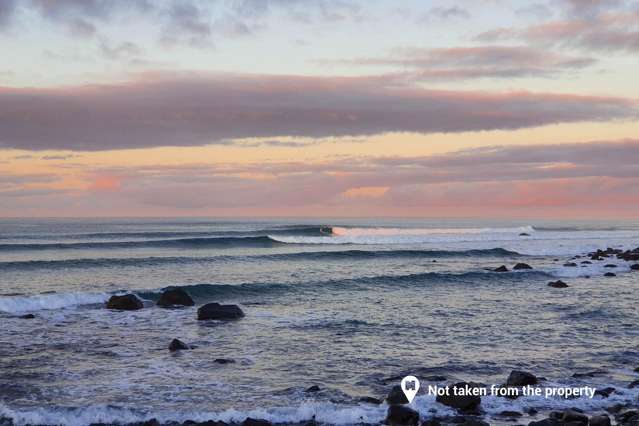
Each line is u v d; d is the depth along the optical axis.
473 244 66.62
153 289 29.47
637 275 40.06
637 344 18.89
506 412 12.54
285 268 41.41
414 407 12.75
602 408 12.95
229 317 23.12
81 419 11.83
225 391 13.84
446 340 19.36
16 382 14.42
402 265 44.69
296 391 13.86
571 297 29.44
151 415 12.08
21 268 38.41
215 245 58.22
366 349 18.09
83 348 18.09
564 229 103.62
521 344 18.80
